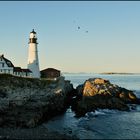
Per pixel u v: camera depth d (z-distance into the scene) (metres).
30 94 62.38
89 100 63.53
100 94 70.12
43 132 41.53
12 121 45.00
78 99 74.50
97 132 43.09
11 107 52.75
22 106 53.88
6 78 65.56
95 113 57.34
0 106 51.06
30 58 93.69
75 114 57.41
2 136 38.41
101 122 49.88
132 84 155.75
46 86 72.94
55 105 59.69
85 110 59.09
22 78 71.69
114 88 72.81
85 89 74.69
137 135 41.88
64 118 53.31
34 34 94.12
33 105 54.12
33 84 70.00
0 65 84.75
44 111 53.12
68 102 72.62
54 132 42.03
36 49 94.56
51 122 49.50
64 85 80.06
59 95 65.00
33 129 43.06
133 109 62.47
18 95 59.06
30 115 47.66
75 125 47.38
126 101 69.81
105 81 78.38
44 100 58.09
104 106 61.72
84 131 43.47
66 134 41.25
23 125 44.25
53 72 101.06
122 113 58.22
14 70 87.88
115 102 63.12
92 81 79.62
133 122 50.19
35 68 93.75
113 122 49.97
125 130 44.59
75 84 152.75
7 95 57.16
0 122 43.97
